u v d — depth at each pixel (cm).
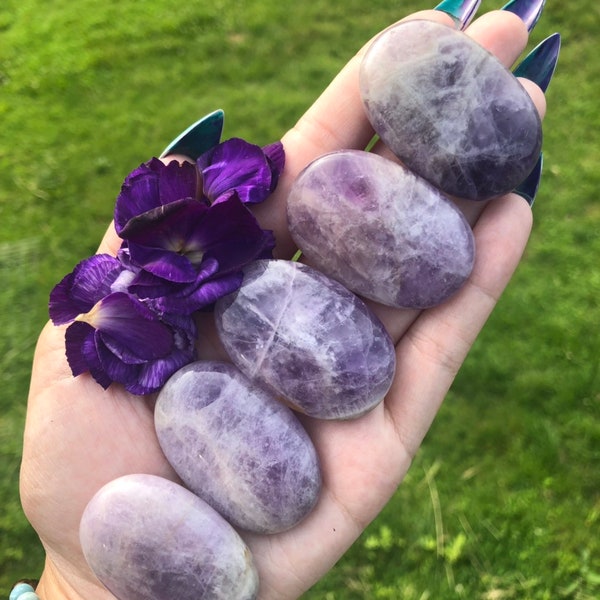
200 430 20
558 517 31
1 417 36
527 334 34
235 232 21
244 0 46
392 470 22
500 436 33
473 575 31
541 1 25
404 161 22
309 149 24
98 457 21
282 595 21
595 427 32
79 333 21
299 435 20
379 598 31
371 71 21
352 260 21
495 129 21
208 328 23
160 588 19
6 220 40
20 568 33
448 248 21
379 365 21
